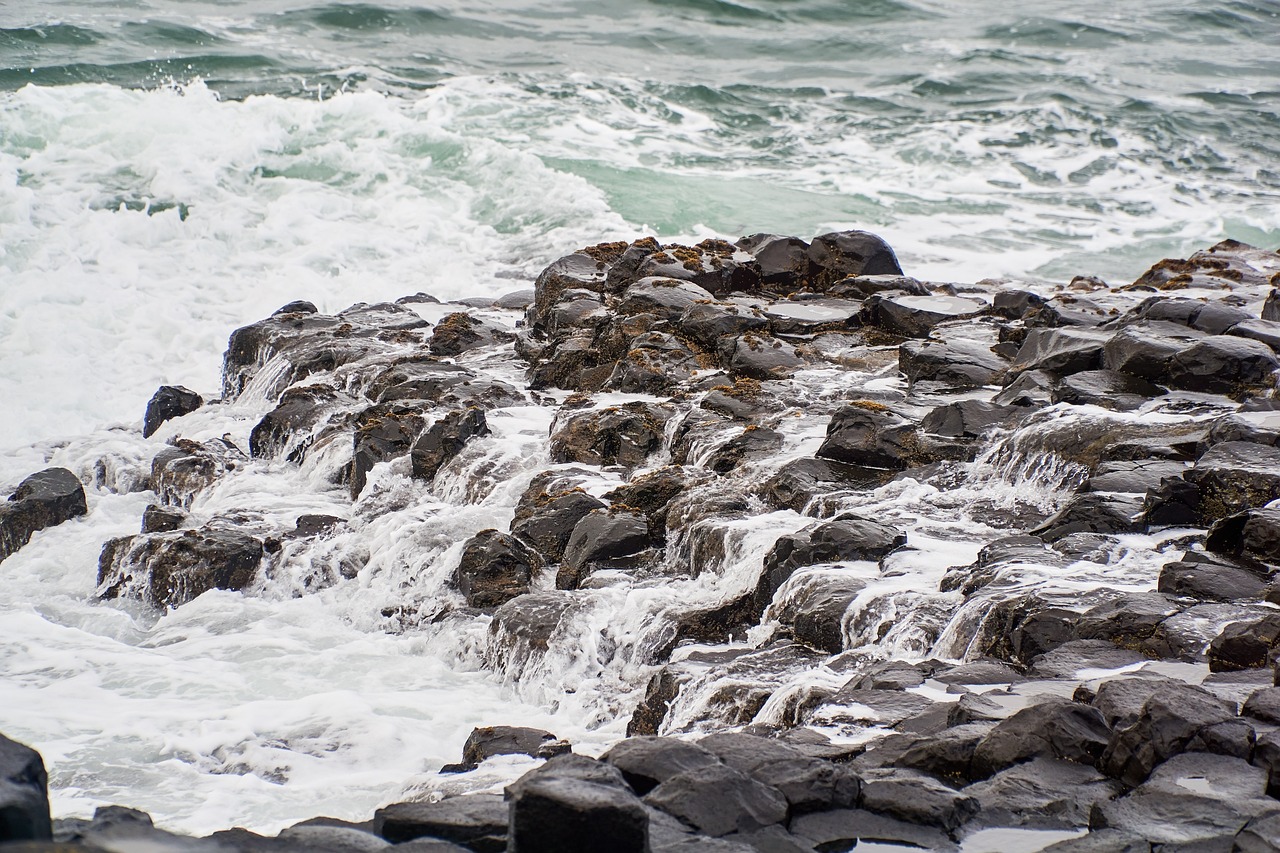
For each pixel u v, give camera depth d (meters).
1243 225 38.94
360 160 39.62
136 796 13.65
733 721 13.38
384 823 7.89
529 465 21.30
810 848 7.92
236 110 41.19
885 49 56.06
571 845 6.77
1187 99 50.25
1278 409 17.80
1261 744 8.65
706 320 24.44
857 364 23.78
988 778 9.11
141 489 24.05
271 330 28.47
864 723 10.86
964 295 28.81
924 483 18.17
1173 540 14.54
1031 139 45.62
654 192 39.41
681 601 16.75
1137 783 8.86
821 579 15.33
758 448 19.88
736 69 52.69
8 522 21.95
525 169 39.69
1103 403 19.00
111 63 46.97
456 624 17.91
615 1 61.09
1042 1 66.62
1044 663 11.57
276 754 14.59
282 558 20.00
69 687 16.66
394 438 22.39
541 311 27.77
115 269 34.28
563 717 15.71
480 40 53.75
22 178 37.22
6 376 30.59
